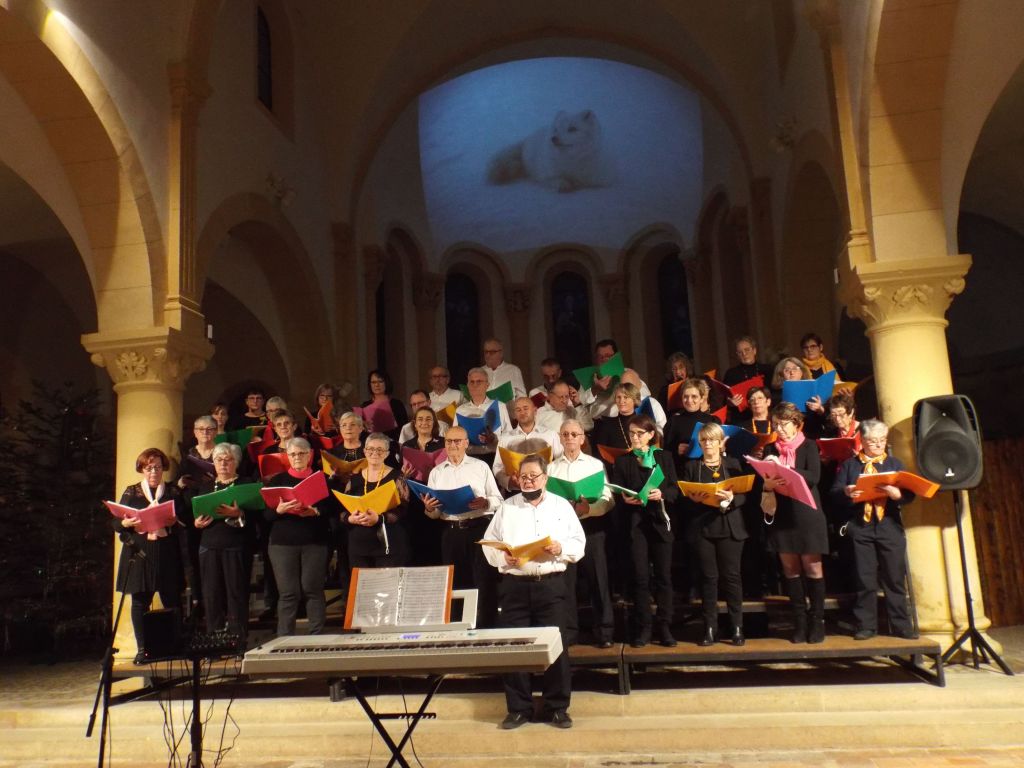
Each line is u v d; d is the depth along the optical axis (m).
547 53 15.71
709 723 5.86
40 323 13.14
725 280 17.33
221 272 12.20
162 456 7.43
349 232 13.88
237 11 11.07
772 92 12.05
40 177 8.94
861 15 7.24
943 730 5.62
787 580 6.50
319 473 6.41
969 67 6.94
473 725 6.11
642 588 6.55
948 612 7.07
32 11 7.36
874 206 7.41
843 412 6.81
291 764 5.92
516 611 5.93
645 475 6.47
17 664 9.83
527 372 19.70
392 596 4.78
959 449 6.54
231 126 10.59
